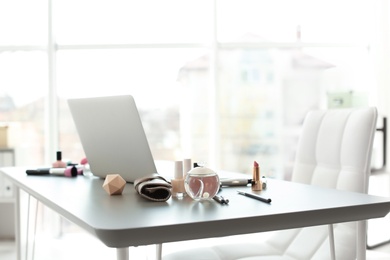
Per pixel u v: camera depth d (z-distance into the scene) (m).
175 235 0.91
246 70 4.30
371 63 4.31
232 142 4.33
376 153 3.83
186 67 4.24
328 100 4.31
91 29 4.15
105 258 3.38
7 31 4.12
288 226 1.03
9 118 4.18
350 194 1.27
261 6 4.24
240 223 0.97
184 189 1.28
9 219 4.01
